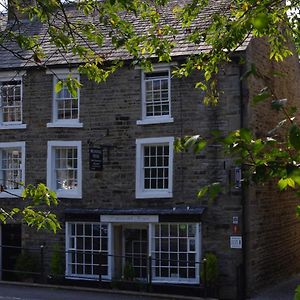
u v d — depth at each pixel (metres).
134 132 19.91
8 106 21.56
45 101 20.98
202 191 3.50
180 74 10.15
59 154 21.03
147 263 19.42
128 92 20.03
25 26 21.77
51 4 6.81
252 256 18.86
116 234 20.23
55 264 20.20
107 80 20.28
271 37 10.55
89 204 20.34
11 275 21.17
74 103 20.84
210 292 18.27
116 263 20.11
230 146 3.25
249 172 3.55
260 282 19.45
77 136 20.59
